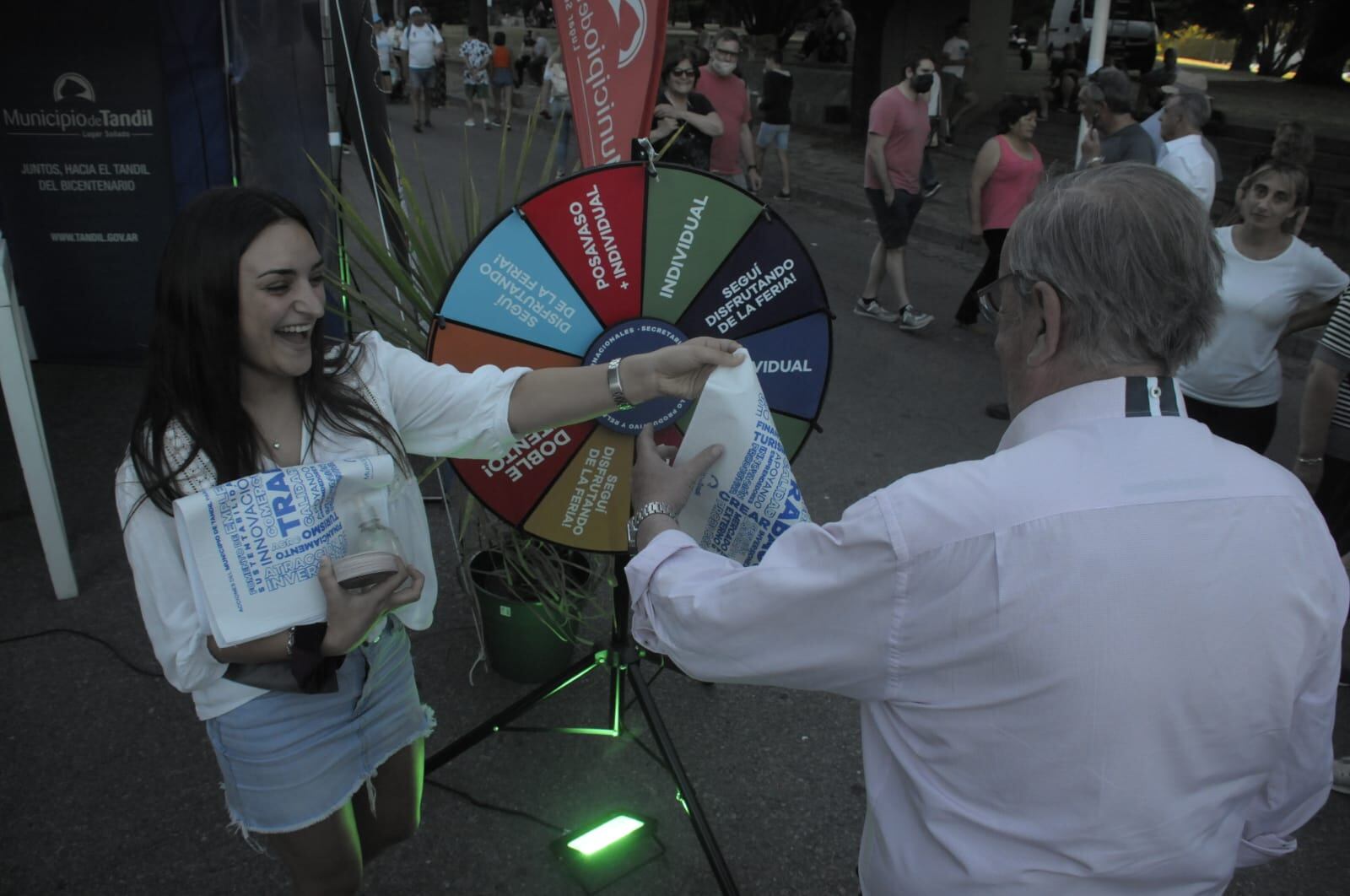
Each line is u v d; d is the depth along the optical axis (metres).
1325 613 1.09
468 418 1.74
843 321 7.09
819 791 2.75
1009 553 1.05
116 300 5.31
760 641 1.20
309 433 1.61
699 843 2.56
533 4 35.94
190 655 1.53
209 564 1.43
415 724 1.91
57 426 4.74
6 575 3.57
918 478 1.12
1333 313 3.10
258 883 2.38
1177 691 1.03
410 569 1.58
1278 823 1.29
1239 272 3.32
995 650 1.06
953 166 13.31
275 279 1.44
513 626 2.97
